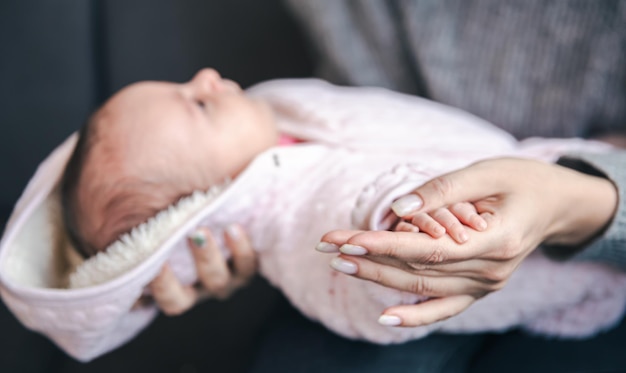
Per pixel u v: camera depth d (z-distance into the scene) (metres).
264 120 0.90
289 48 1.23
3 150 1.19
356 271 0.61
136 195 0.82
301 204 0.82
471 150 0.89
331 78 1.17
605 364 0.84
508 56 1.00
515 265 0.66
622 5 0.90
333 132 0.91
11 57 1.18
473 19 1.01
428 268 0.61
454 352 0.89
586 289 0.82
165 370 1.16
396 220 0.66
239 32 1.22
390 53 1.10
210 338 1.18
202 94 0.89
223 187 0.83
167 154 0.83
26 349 1.05
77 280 0.81
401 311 0.64
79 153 0.85
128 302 0.79
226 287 0.92
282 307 1.04
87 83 1.20
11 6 1.17
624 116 0.97
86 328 0.80
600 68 0.94
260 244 0.86
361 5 1.09
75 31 1.19
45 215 0.89
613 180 0.73
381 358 0.85
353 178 0.78
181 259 0.86
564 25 0.95
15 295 0.78
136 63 1.22
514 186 0.66
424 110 0.98
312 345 0.90
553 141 0.93
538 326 0.90
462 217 0.60
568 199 0.68
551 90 0.99
